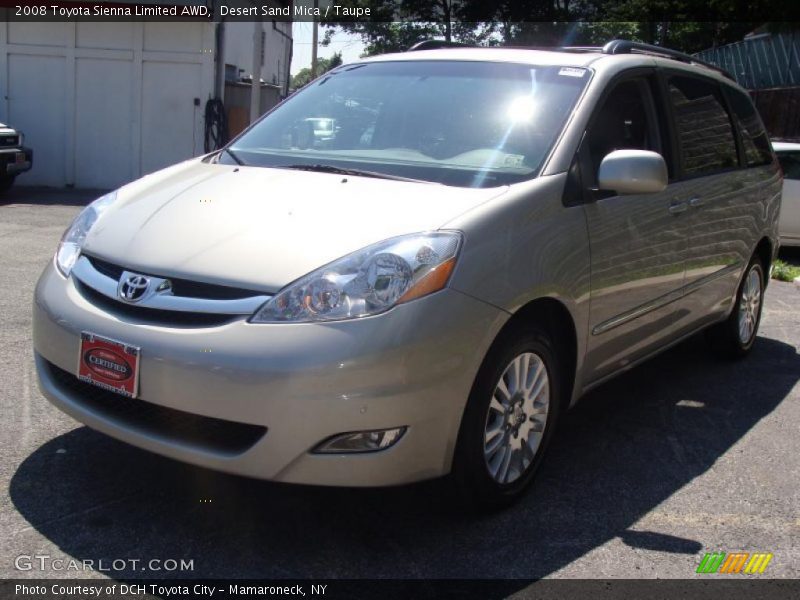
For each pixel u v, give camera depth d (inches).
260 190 138.7
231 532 125.3
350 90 174.7
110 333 119.5
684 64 197.0
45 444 150.9
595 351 152.0
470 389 120.9
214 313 114.7
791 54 859.4
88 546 119.4
